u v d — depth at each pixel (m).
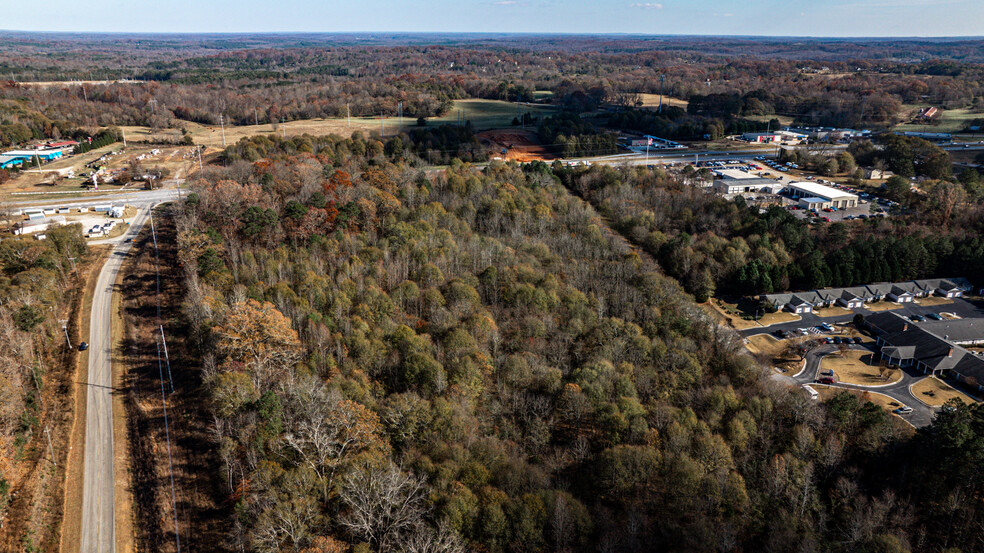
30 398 115.62
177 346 137.38
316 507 85.00
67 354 134.75
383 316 135.12
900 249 195.50
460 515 82.50
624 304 153.50
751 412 114.69
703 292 183.00
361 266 154.38
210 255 151.50
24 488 98.06
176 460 105.94
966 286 191.75
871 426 110.56
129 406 119.38
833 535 91.31
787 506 95.88
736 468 103.25
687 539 85.25
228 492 98.19
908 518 93.94
